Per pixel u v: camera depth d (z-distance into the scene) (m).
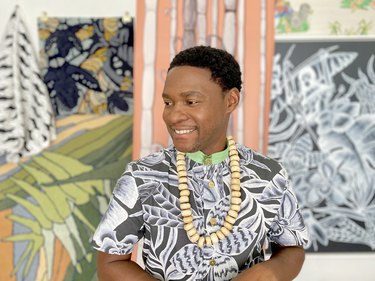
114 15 1.92
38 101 1.90
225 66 0.93
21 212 1.98
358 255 2.07
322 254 2.07
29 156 1.97
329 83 1.98
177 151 1.00
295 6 1.93
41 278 1.99
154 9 1.85
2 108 1.83
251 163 1.02
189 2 1.85
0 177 1.96
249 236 0.96
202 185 0.97
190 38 1.86
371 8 1.94
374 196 2.04
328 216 2.05
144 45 1.86
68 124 1.97
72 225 2.00
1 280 1.98
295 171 2.02
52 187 1.98
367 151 2.02
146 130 1.89
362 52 1.96
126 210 0.94
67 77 1.95
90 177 2.00
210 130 0.91
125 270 0.94
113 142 1.99
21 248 1.98
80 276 2.00
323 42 1.95
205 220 0.95
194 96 0.88
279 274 0.95
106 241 0.94
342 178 2.03
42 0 1.91
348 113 2.00
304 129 2.00
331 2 1.94
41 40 1.92
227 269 0.96
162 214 0.94
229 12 1.86
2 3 1.89
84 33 1.93
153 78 1.87
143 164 0.97
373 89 1.99
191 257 0.94
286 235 1.03
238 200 0.95
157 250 0.95
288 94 1.98
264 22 1.87
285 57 1.96
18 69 1.86
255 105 1.89
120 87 1.96
